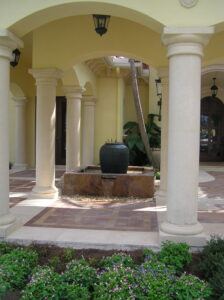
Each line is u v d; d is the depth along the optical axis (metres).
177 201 5.52
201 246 5.40
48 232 6.13
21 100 14.95
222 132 20.52
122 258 4.72
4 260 4.61
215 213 7.61
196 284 4.00
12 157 16.52
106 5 5.56
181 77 5.45
